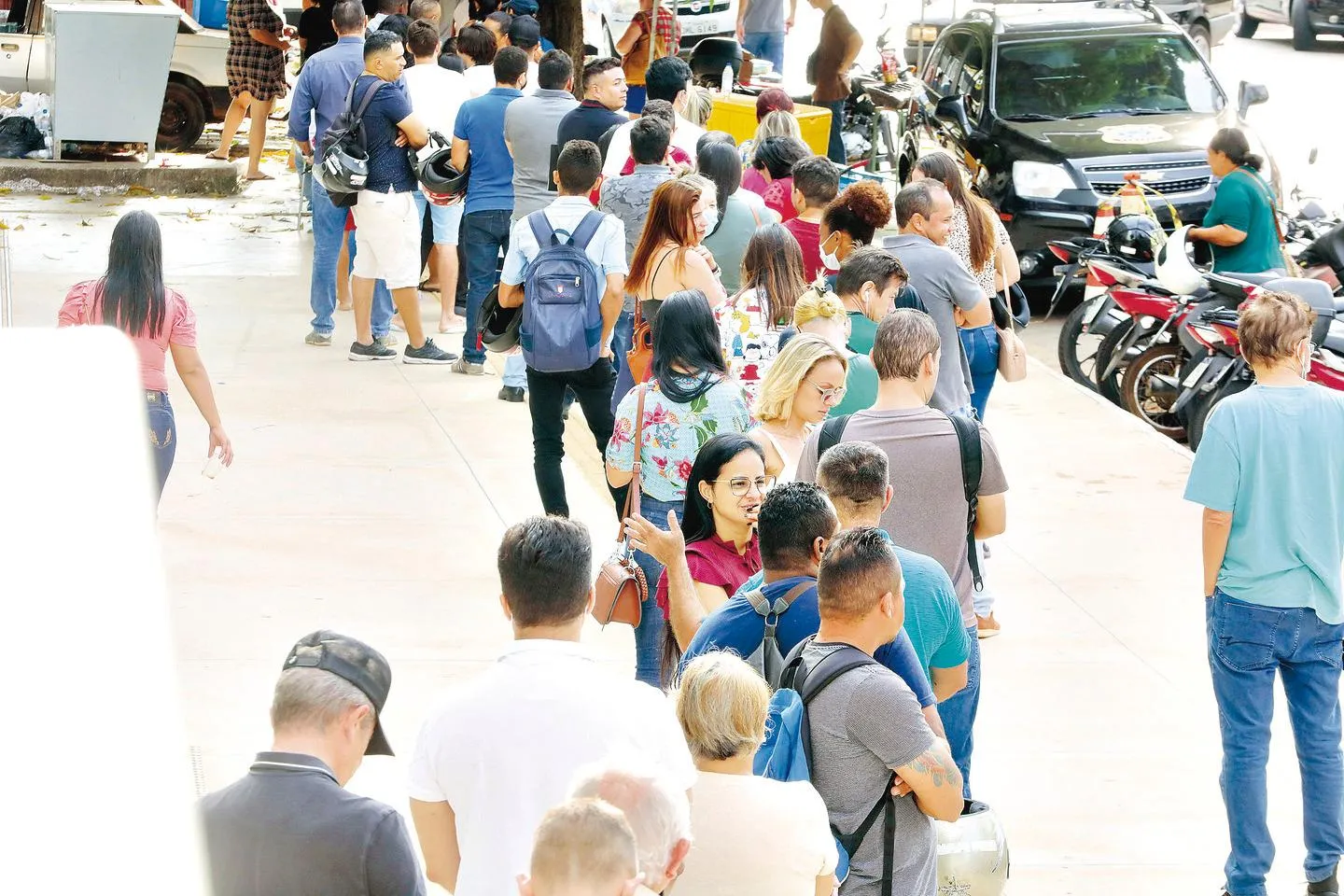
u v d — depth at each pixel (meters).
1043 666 10.79
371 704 5.11
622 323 14.04
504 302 11.77
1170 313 16.08
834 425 7.79
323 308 17.06
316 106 16.27
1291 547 7.80
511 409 15.47
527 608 5.37
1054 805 9.02
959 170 11.47
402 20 18.86
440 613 10.98
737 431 8.75
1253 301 8.02
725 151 12.18
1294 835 8.91
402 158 15.88
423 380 16.22
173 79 26.42
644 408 8.86
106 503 2.15
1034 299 22.30
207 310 18.31
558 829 3.67
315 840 4.80
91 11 23.64
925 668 6.73
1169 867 8.41
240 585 11.23
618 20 28.19
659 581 8.14
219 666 9.97
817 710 5.76
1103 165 20.94
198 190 24.33
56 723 1.96
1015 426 15.94
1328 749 8.03
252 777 4.93
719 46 25.55
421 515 12.73
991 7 25.02
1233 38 44.56
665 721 5.23
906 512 7.65
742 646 6.37
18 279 18.30
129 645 2.04
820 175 12.06
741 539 7.79
